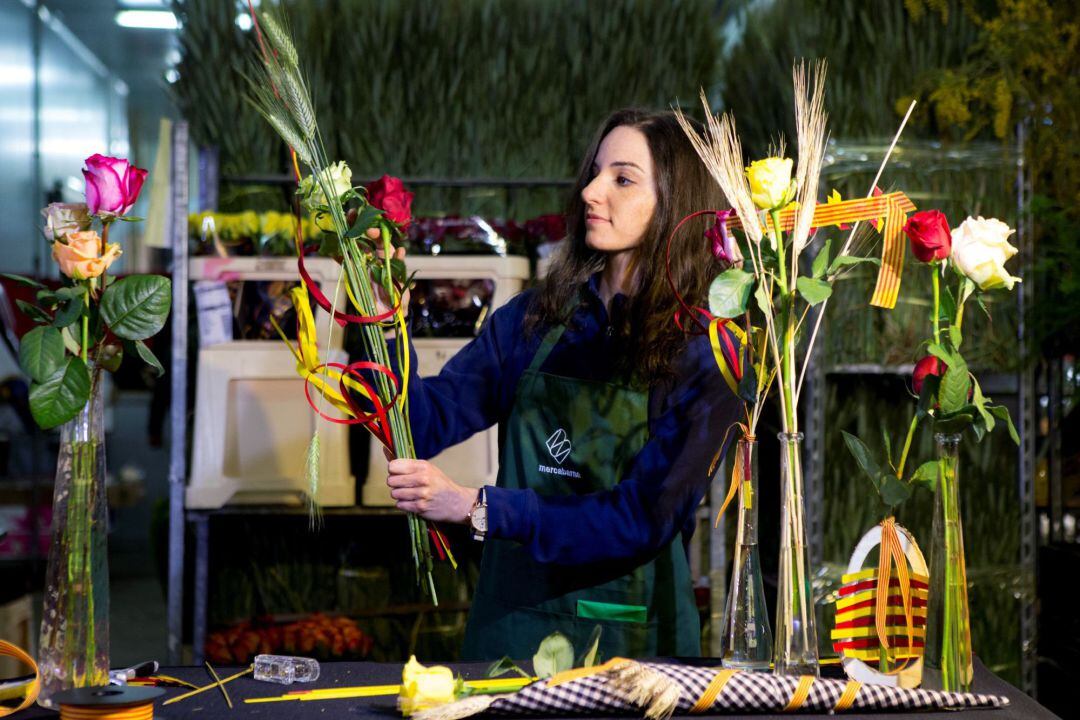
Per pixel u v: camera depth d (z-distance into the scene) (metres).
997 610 3.28
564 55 3.64
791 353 1.48
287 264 3.02
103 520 1.44
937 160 3.17
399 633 3.48
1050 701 3.18
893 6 3.39
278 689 1.50
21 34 8.30
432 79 3.57
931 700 1.40
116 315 1.42
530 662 1.65
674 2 3.67
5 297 3.31
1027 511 3.16
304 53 3.50
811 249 3.05
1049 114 3.17
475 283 3.07
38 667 1.42
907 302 3.13
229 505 3.03
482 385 2.09
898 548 1.52
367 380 1.88
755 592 1.51
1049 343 3.18
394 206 1.77
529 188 3.60
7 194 8.08
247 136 3.48
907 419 3.34
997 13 3.33
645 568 1.92
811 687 1.39
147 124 10.73
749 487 1.52
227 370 3.02
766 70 3.57
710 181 1.97
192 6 3.48
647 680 1.35
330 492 3.02
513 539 1.81
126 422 7.78
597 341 1.99
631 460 1.93
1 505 5.09
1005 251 1.51
